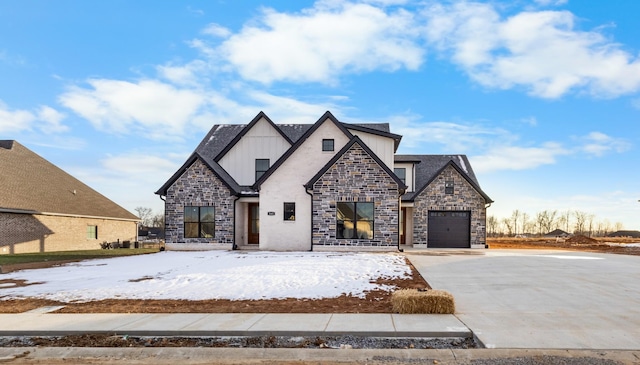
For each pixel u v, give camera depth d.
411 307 8.38
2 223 23.50
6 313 8.78
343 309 8.80
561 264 15.27
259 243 21.47
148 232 59.03
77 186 33.91
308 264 14.88
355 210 20.66
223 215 21.89
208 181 22.06
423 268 14.17
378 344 6.78
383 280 11.95
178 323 7.72
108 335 7.35
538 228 61.81
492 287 10.94
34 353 6.61
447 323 7.54
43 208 26.42
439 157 28.80
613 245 29.39
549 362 5.68
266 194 21.55
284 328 7.30
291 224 21.36
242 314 8.41
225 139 27.00
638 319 7.75
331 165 20.72
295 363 6.04
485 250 22.25
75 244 29.59
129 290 10.93
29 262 16.42
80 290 11.02
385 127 26.78
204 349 6.55
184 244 21.97
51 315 8.51
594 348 6.15
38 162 32.31
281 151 24.27
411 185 25.55
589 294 10.03
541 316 8.02
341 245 20.53
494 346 6.30
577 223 61.97
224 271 13.54
